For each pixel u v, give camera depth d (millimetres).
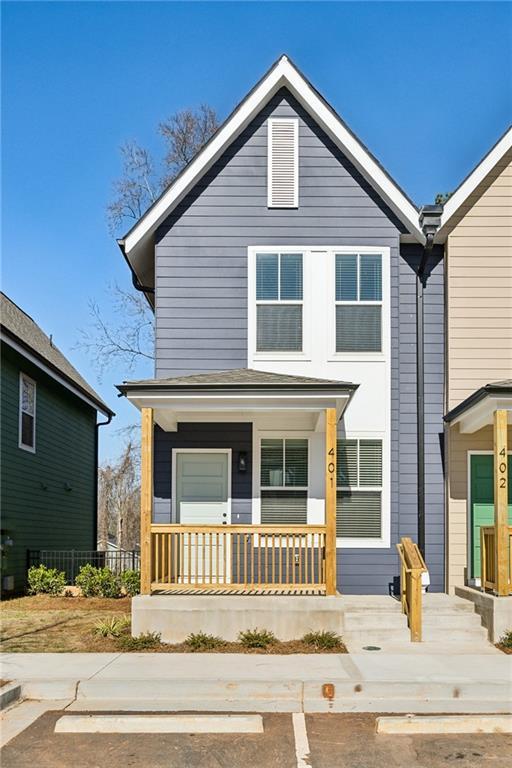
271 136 14062
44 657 10000
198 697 8594
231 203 13992
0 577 15602
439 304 14164
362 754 6820
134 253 14367
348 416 13672
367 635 11273
